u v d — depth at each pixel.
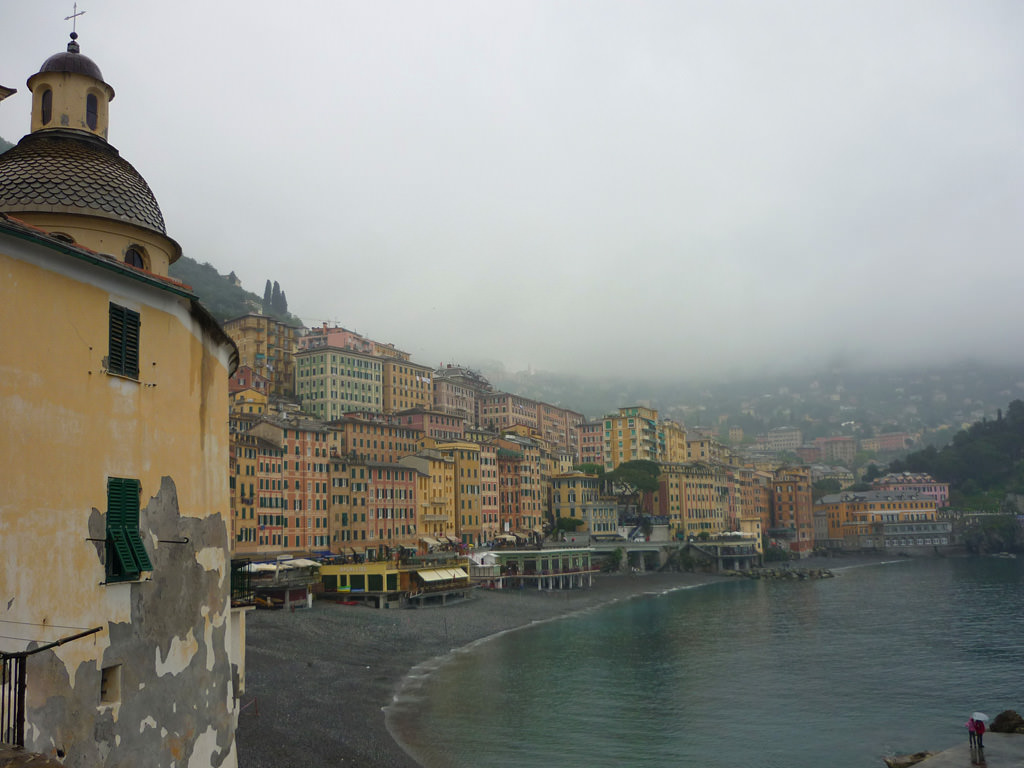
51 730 16.27
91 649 17.50
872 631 113.44
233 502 120.88
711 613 136.38
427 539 160.62
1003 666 87.94
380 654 92.25
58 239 17.50
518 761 58.03
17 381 16.03
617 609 142.62
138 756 18.97
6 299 15.89
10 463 15.74
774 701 74.75
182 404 21.59
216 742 22.92
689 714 70.38
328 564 124.56
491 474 187.38
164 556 20.38
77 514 17.31
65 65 26.06
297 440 136.12
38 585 16.19
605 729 65.88
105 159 25.53
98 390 18.14
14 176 24.06
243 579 28.72
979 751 51.75
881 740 63.00
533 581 163.00
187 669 21.36
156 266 25.84
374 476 151.38
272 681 73.94
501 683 81.75
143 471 19.61
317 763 53.16
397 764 55.69
